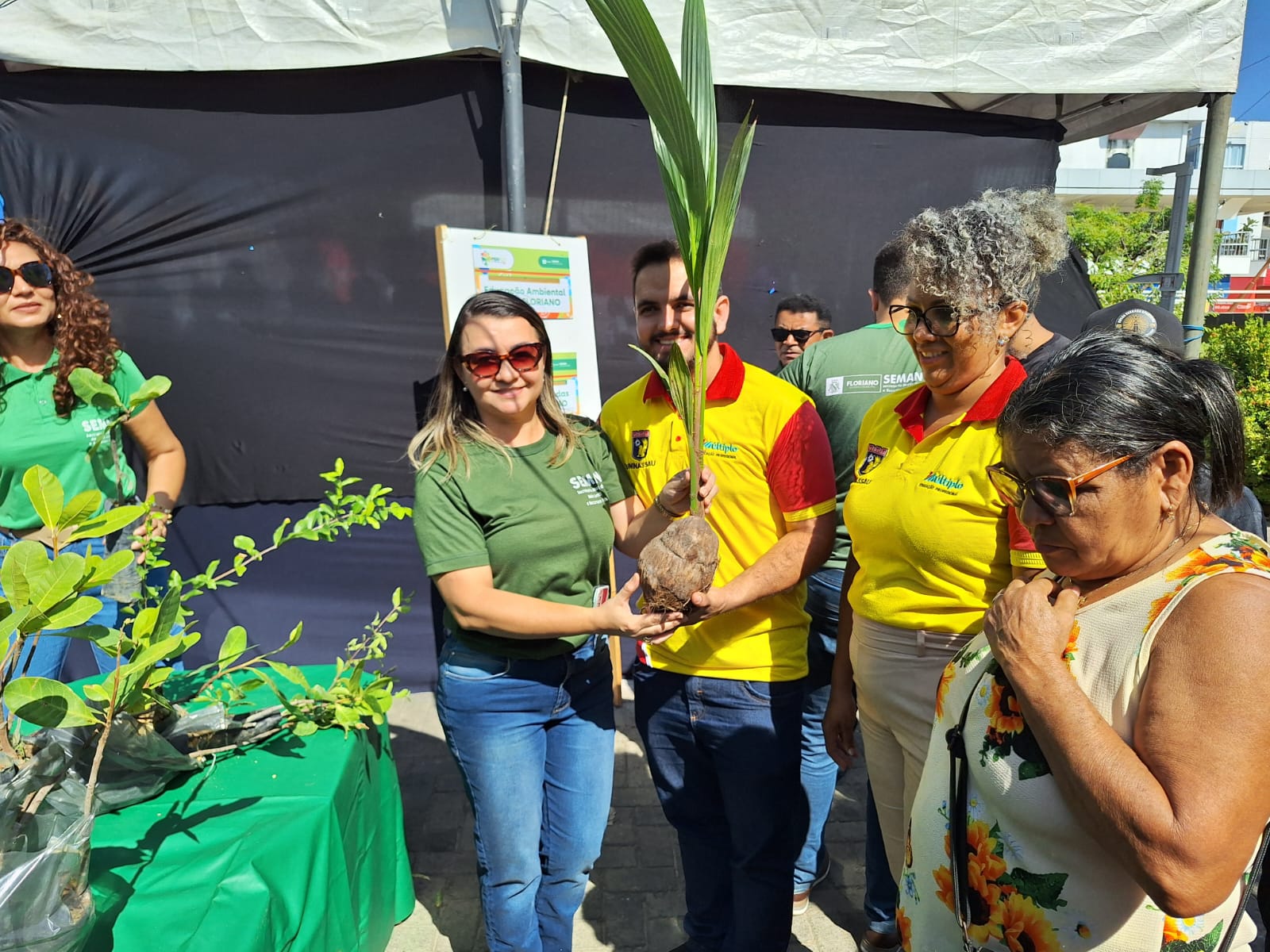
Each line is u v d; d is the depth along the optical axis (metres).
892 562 1.57
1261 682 0.80
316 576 3.80
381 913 2.02
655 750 1.93
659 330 1.87
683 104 1.35
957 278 1.37
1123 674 0.91
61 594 1.00
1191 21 3.71
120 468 1.92
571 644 1.74
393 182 3.56
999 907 1.01
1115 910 0.93
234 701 1.80
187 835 1.44
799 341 3.38
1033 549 1.35
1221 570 0.87
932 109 3.98
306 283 3.59
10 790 1.01
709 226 1.53
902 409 1.64
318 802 1.57
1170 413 0.89
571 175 3.72
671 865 2.60
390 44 3.31
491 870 1.76
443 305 3.04
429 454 1.70
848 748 1.94
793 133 3.88
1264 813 0.80
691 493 1.64
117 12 3.21
